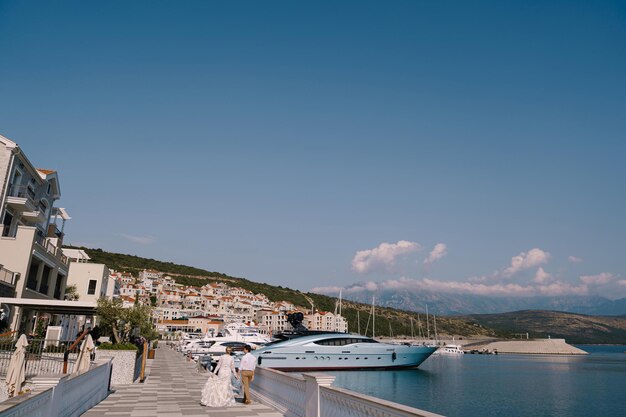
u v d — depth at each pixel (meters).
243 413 12.58
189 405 14.18
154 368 32.62
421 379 51.12
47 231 43.72
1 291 28.09
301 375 10.84
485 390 45.94
